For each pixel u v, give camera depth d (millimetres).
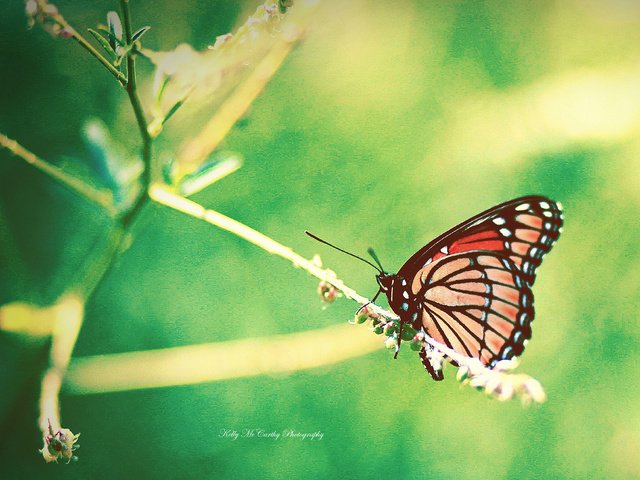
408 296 526
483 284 524
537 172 603
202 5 583
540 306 607
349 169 606
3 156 576
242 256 602
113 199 515
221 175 517
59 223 579
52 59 582
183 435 595
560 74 601
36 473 568
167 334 596
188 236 600
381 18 608
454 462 598
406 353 604
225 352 565
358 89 607
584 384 603
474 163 604
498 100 603
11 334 515
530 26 610
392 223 606
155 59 503
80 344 588
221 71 506
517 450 600
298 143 604
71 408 592
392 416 599
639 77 592
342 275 605
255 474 593
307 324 602
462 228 523
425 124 608
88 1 581
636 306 604
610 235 604
